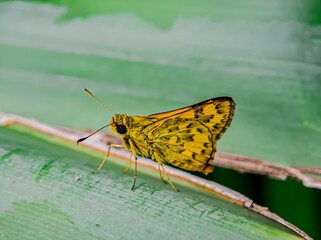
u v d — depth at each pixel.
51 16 0.18
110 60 0.18
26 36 0.18
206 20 0.18
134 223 0.15
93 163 0.16
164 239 0.15
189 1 0.18
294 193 0.17
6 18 0.18
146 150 0.17
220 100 0.16
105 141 0.17
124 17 0.18
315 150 0.17
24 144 0.16
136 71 0.18
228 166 0.17
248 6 0.18
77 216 0.15
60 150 0.17
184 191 0.16
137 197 0.16
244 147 0.17
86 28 0.18
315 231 0.17
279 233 0.15
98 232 0.15
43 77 0.18
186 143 0.17
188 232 0.15
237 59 0.18
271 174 0.17
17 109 0.18
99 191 0.16
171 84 0.18
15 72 0.18
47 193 0.15
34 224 0.15
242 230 0.15
